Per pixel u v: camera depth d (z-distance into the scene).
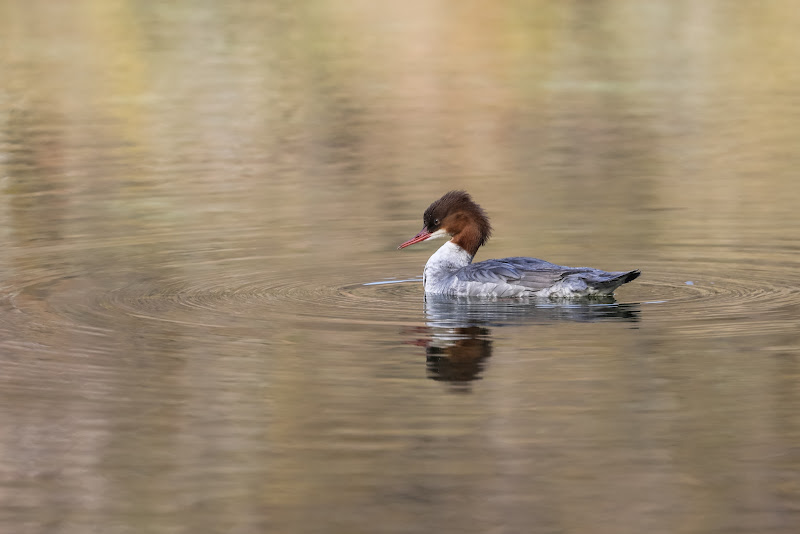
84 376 33.19
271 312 39.94
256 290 43.19
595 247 49.62
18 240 51.91
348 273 46.03
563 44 115.50
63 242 51.47
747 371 32.72
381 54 110.44
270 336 36.94
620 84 95.62
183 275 45.53
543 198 60.00
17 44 114.38
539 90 93.62
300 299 41.78
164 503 25.86
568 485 26.22
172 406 30.91
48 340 36.62
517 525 24.55
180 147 74.62
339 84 96.88
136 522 25.06
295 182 65.06
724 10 134.88
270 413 30.30
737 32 120.75
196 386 32.34
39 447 28.53
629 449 27.86
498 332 36.91
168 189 63.28
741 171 65.62
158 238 52.22
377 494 25.94
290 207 58.81
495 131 78.88
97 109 86.81
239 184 64.50
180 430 29.44
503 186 63.16
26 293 42.75
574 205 58.19
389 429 29.19
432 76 100.00
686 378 32.25
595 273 40.25
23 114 84.75
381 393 31.64
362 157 71.81
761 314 38.41
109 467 27.47
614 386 31.73
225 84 96.44
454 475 26.75
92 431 29.42
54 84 95.88
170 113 85.31
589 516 24.94
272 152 73.38
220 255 49.00
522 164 69.00
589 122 81.31
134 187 63.75
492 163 69.44
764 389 31.33
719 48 112.00
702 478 26.44
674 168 66.81
